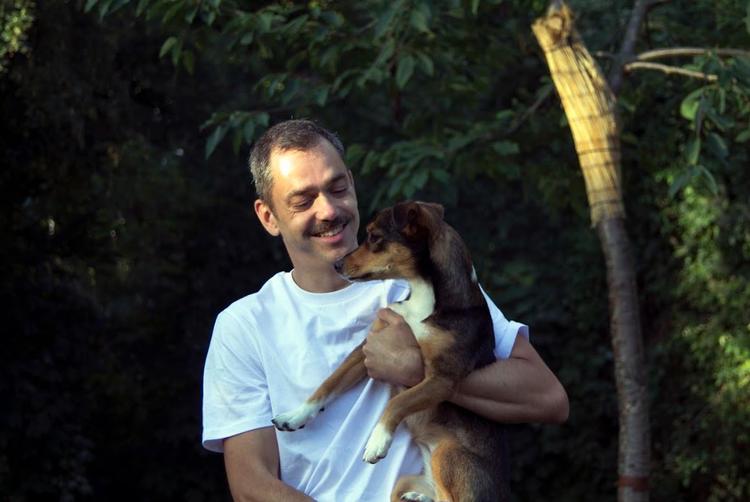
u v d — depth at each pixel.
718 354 12.05
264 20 7.60
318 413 3.85
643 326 13.01
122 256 12.94
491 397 4.01
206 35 8.15
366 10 8.52
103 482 13.52
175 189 13.55
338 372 3.88
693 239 12.21
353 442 3.85
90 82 11.04
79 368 11.77
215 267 14.32
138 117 13.20
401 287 4.18
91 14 10.80
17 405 11.09
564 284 13.79
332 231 3.94
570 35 7.63
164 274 14.19
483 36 9.13
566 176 9.86
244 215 14.48
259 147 4.04
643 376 7.64
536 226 14.63
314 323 3.94
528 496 13.66
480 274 14.29
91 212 11.98
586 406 13.43
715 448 12.04
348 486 3.81
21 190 11.51
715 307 12.20
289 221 3.94
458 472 4.03
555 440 13.44
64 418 11.60
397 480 3.91
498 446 4.19
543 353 13.77
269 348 3.92
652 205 12.58
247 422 3.87
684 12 9.62
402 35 8.10
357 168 9.20
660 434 12.66
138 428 13.75
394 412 3.84
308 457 3.83
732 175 11.73
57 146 11.34
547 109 9.59
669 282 12.52
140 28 12.45
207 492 13.84
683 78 9.20
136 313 13.98
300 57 8.34
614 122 7.66
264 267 14.66
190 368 13.98
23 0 10.14
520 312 13.66
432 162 8.41
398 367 3.90
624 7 10.58
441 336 3.99
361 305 4.02
